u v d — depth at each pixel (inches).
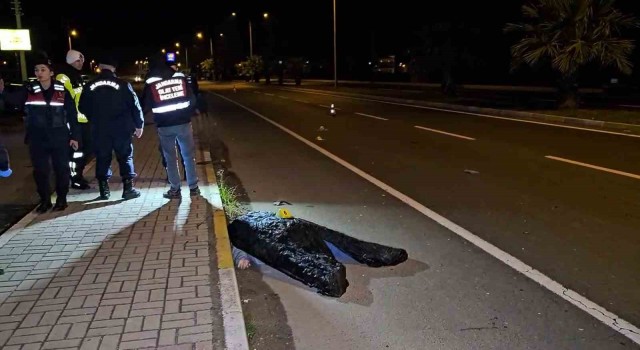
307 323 171.3
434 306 181.5
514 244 239.3
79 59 329.1
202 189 316.5
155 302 168.6
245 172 406.6
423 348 156.3
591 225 264.8
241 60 3538.4
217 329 152.9
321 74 3102.9
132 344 144.8
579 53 754.2
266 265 215.5
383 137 584.4
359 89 1678.2
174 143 289.1
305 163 440.5
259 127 709.3
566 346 156.7
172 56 292.2
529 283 198.7
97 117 281.7
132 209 271.7
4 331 151.6
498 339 160.6
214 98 1448.1
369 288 195.6
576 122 680.4
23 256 207.0
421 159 447.5
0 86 254.8
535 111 786.8
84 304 167.3
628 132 584.1
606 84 1143.6
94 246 217.8
